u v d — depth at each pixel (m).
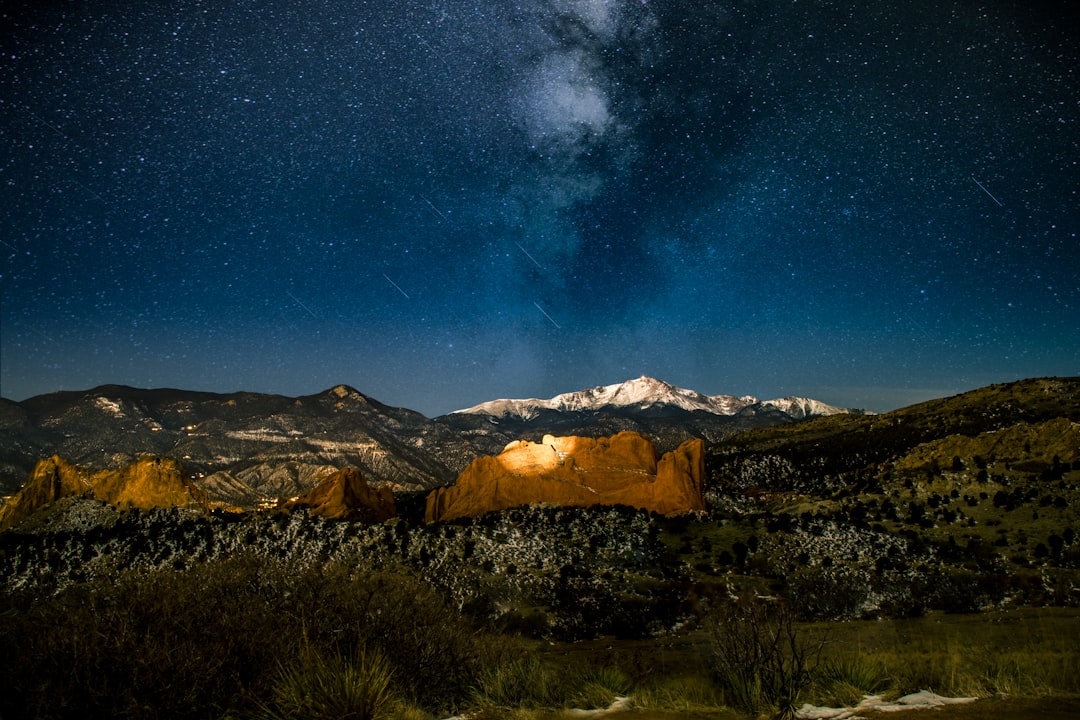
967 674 9.84
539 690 10.98
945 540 43.22
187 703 8.88
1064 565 36.75
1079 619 23.20
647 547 45.47
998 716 7.78
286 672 9.55
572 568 40.09
